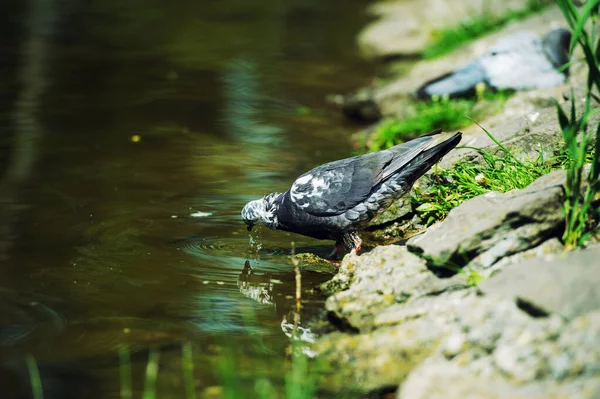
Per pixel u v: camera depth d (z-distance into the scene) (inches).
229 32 921.5
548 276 246.7
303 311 307.0
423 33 849.5
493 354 229.5
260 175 478.0
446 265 289.4
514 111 480.4
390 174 348.5
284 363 265.9
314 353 271.1
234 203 431.5
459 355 238.8
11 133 544.1
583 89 437.4
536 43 550.9
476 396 212.1
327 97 676.1
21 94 642.2
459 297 275.4
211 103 645.9
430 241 298.2
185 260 357.7
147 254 362.6
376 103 597.9
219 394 246.4
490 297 251.1
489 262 287.3
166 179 466.6
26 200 424.2
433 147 347.3
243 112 624.4
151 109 620.7
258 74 745.0
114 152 514.3
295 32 933.2
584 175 315.3
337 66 781.9
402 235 389.1
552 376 216.1
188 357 270.7
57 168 478.0
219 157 511.2
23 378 258.2
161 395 246.7
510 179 353.1
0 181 451.8
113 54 794.2
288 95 679.7
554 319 230.4
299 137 563.5
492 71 544.1
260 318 301.7
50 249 363.3
